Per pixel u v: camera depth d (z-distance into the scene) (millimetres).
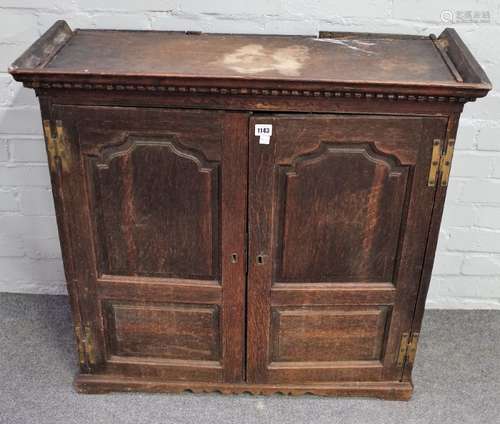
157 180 1690
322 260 1811
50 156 1668
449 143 1616
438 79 1600
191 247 1795
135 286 1863
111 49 1764
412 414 2023
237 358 1991
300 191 1694
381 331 1949
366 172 1666
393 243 1782
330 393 2055
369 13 2002
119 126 1613
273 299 1869
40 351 2246
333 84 1497
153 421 1979
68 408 2016
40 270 2486
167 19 2023
